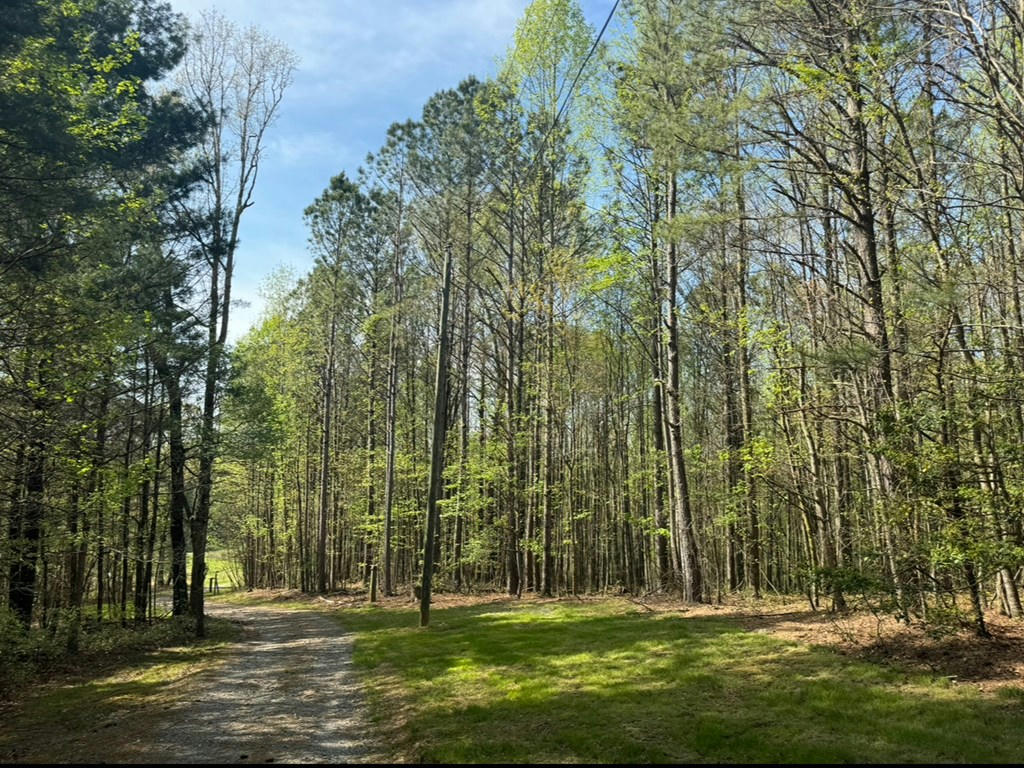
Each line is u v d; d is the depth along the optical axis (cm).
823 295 1213
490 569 3044
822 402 1215
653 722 665
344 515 3581
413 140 2352
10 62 883
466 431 2547
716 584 2028
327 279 2914
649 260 1766
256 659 1237
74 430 1114
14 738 707
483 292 2459
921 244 1062
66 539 1235
